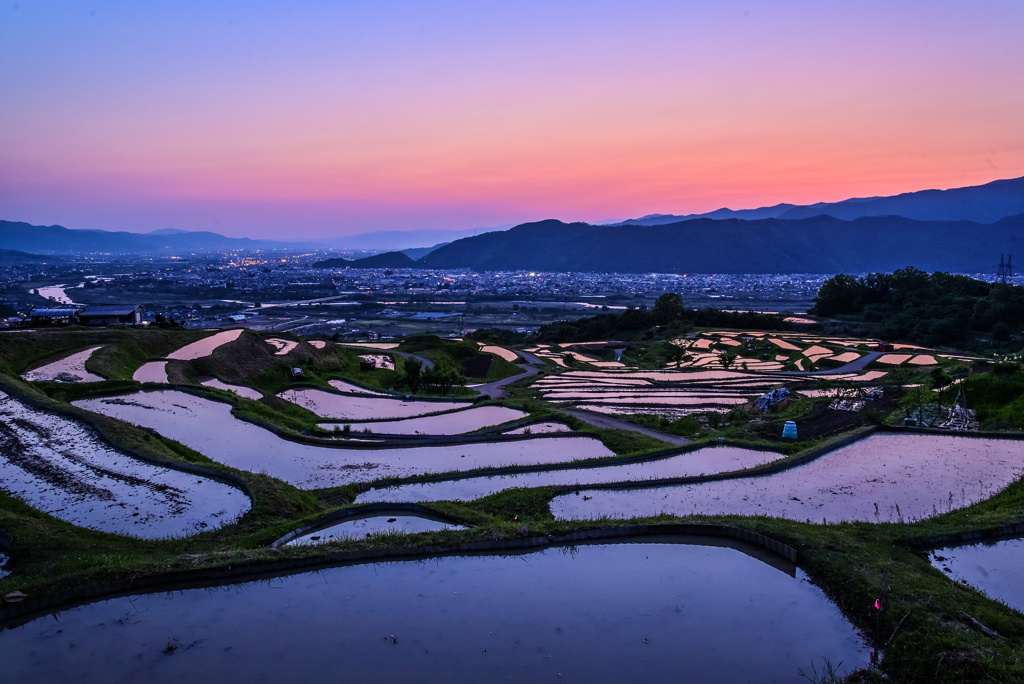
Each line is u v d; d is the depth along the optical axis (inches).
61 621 570.6
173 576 641.0
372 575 663.1
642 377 2851.9
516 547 728.3
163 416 1384.1
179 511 840.3
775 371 3021.7
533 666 498.3
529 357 4055.1
